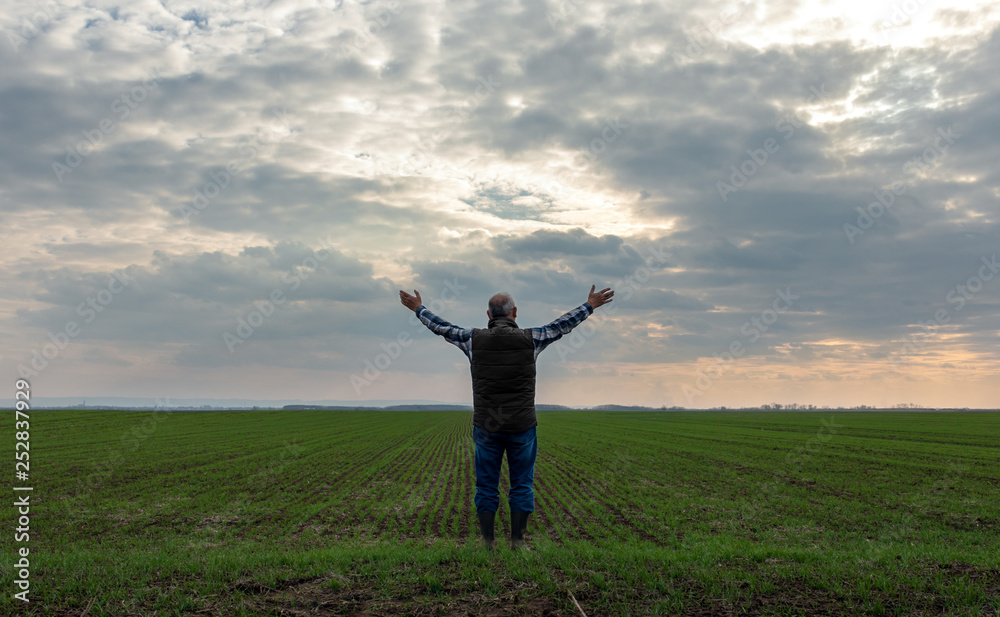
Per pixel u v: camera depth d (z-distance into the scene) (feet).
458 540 36.35
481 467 22.18
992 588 17.46
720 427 230.07
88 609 15.75
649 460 94.48
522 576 17.90
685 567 19.19
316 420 292.40
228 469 81.87
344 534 39.47
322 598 16.48
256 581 17.87
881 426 232.94
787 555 22.18
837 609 16.05
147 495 58.13
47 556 23.49
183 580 18.42
